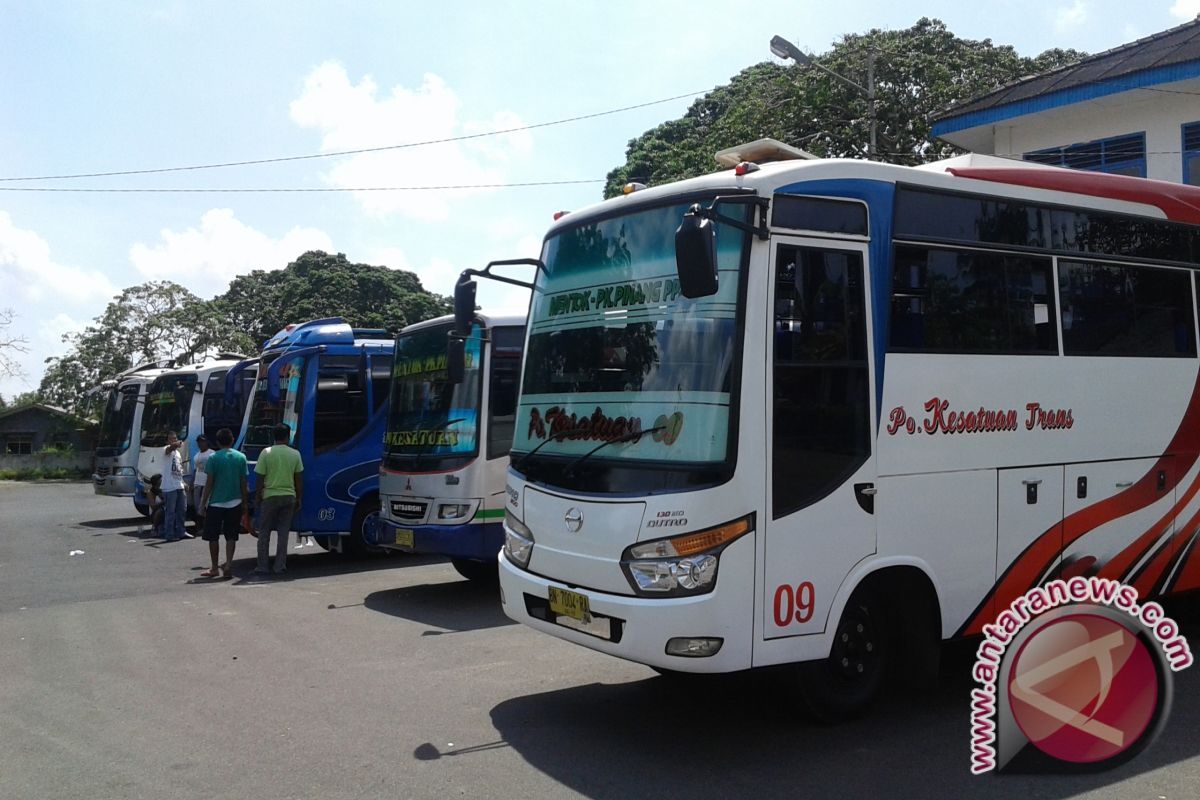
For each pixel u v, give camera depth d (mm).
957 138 17750
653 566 4914
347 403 12680
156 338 47250
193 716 5980
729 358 5004
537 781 4781
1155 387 6742
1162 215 7012
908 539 5480
